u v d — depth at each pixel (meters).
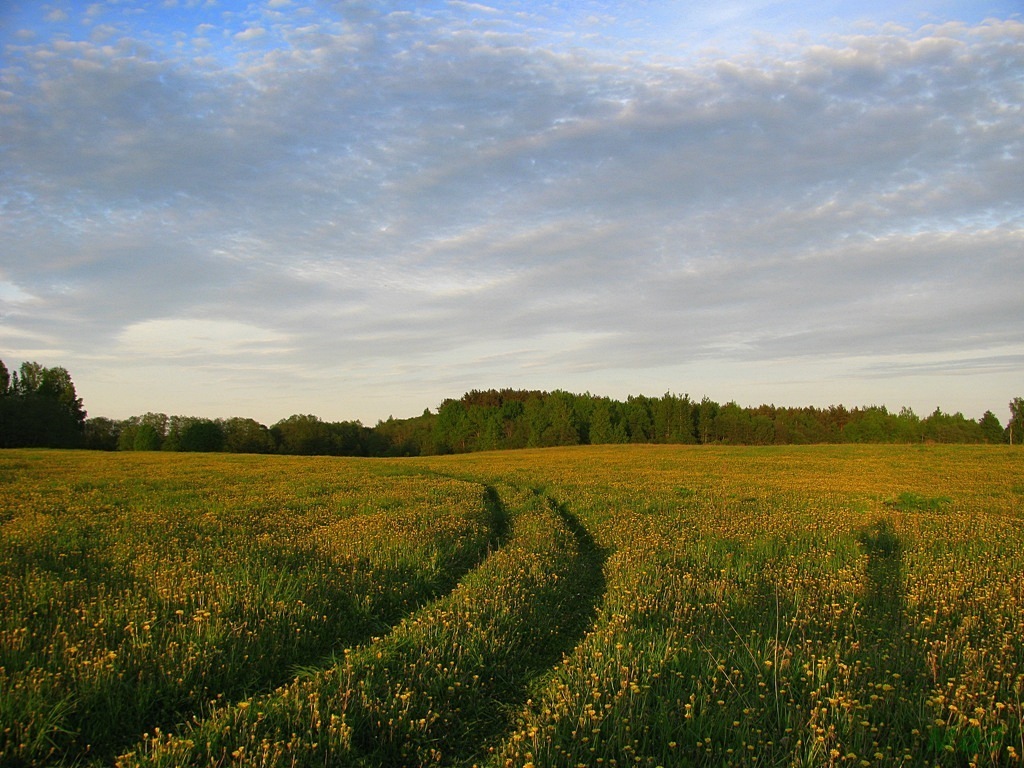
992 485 29.39
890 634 7.66
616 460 53.38
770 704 5.84
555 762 4.95
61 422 81.50
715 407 126.50
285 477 32.59
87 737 5.48
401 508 19.48
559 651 7.99
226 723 5.42
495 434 116.44
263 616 8.25
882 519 17.94
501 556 12.19
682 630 7.74
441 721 5.87
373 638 7.61
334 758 5.15
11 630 7.18
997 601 8.84
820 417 139.25
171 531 14.23
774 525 16.19
